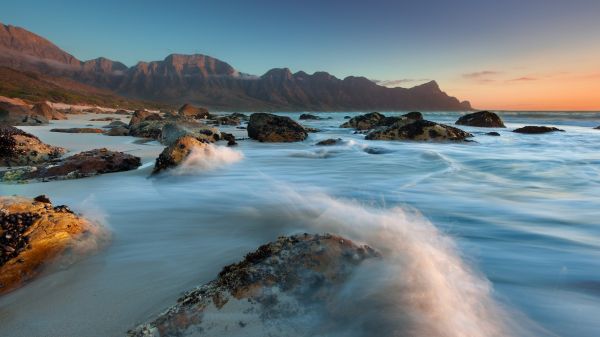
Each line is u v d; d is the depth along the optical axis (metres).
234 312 2.26
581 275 3.18
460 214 5.18
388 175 8.45
